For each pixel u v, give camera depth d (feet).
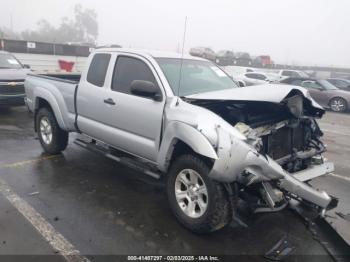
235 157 10.48
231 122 12.44
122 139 14.82
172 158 12.94
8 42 63.00
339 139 29.76
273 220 13.28
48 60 69.15
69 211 13.37
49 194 14.79
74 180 16.43
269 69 114.93
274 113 13.19
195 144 11.10
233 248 11.41
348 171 20.17
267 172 10.70
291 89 12.41
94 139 17.12
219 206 11.14
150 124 13.35
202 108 11.89
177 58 15.48
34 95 20.02
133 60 14.97
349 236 12.38
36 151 20.72
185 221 12.14
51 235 11.64
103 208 13.74
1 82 28.68
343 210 14.73
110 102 15.11
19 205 13.65
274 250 11.38
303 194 11.26
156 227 12.44
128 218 13.03
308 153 13.52
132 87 12.91
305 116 13.79
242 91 12.83
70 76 23.04
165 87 13.24
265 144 12.26
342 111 49.98
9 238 11.35
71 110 17.78
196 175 11.80
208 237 11.95
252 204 11.82
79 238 11.55
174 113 12.27
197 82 14.70
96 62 16.66
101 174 17.31
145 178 16.99
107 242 11.41
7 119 29.35
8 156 19.60
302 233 12.48
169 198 12.79
